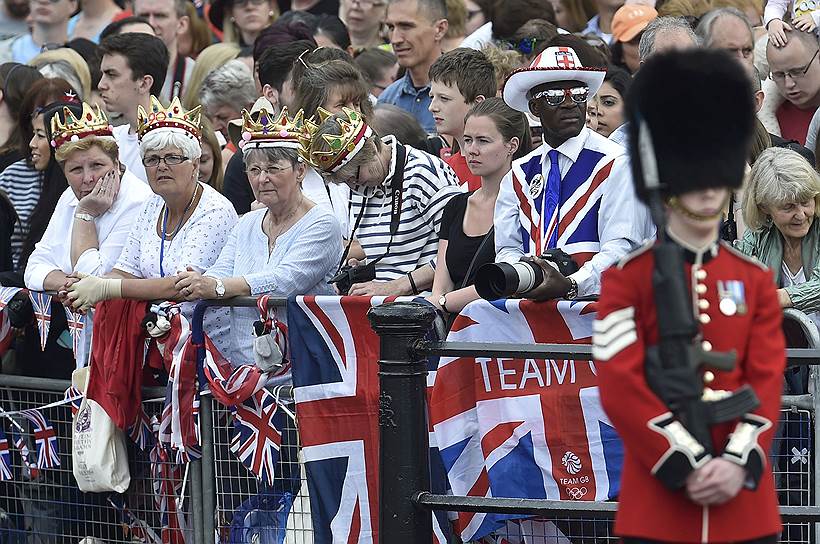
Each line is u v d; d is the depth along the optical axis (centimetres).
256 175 1966
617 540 1756
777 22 2372
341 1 3506
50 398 2152
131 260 2125
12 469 2197
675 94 1181
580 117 1844
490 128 1962
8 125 2669
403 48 2773
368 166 2081
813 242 1839
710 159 1177
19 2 3616
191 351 1948
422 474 1602
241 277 1927
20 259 2400
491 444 1778
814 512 1473
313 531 1869
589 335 1717
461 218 2016
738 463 1146
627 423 1165
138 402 2019
